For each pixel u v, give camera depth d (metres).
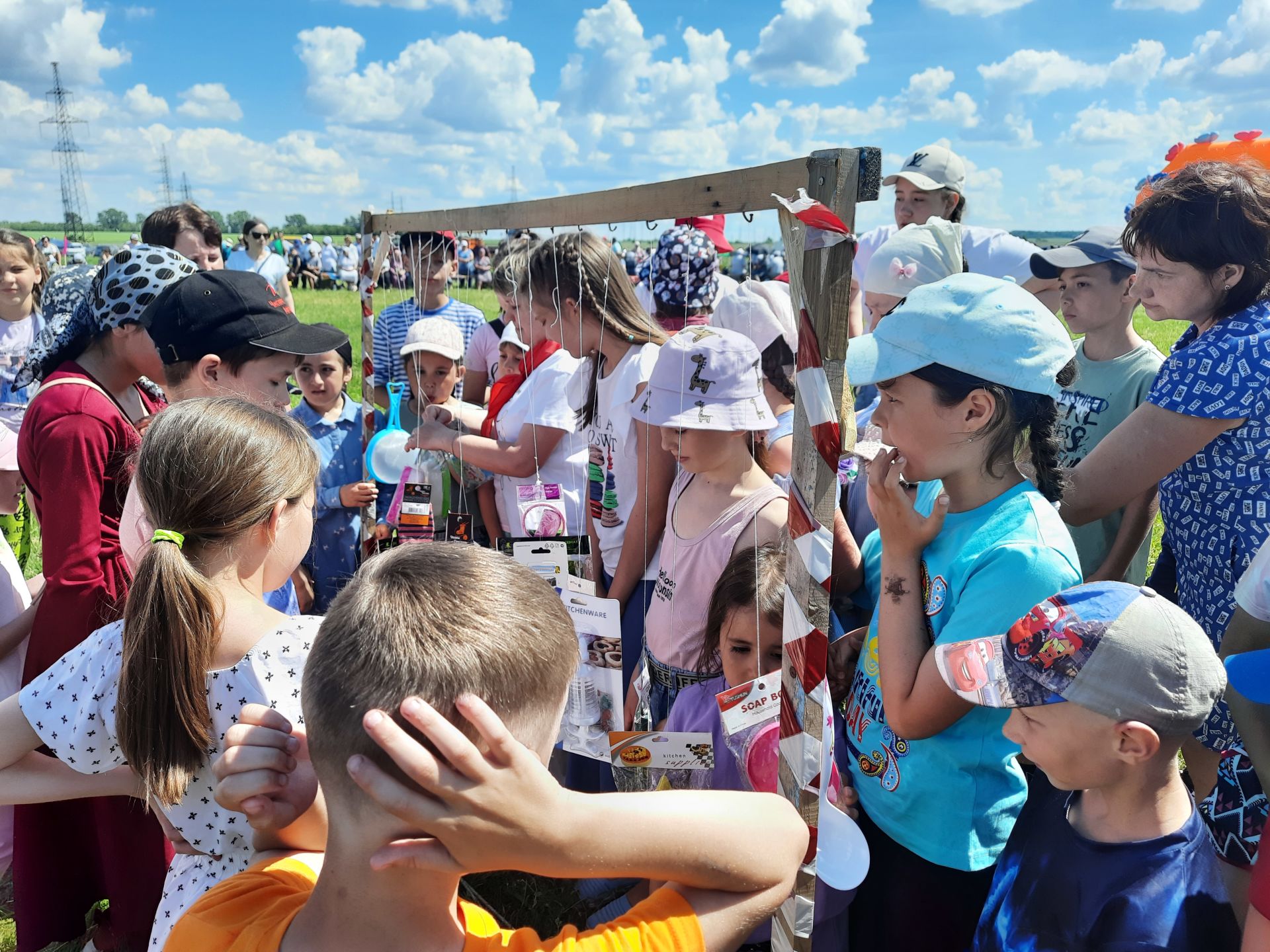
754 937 1.89
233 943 0.84
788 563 1.20
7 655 2.36
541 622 0.83
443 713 0.76
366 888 0.79
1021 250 3.49
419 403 3.71
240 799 1.03
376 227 3.35
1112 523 2.61
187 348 2.24
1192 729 1.17
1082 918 1.22
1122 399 2.67
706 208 1.34
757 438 2.41
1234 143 2.29
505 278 3.75
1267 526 1.87
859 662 1.89
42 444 2.02
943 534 1.61
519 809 0.73
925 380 1.52
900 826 1.63
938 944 1.61
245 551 1.33
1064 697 1.19
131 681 1.23
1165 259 1.95
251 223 7.68
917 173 3.72
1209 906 1.17
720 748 1.90
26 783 1.40
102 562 2.07
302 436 1.43
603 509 2.73
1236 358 1.83
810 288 1.07
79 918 2.27
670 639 2.18
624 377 2.51
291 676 1.29
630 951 0.80
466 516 2.88
